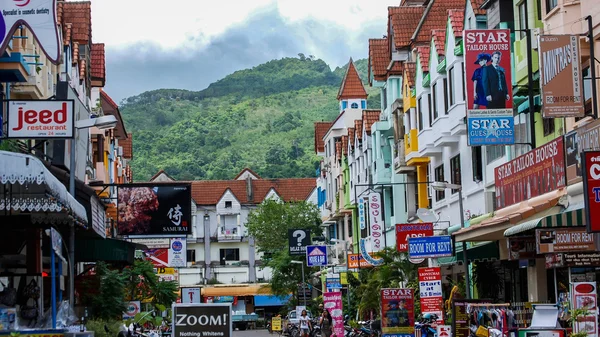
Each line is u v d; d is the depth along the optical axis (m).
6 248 29.38
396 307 33.59
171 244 64.38
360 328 44.41
